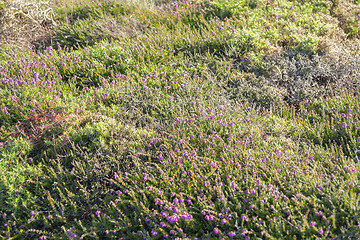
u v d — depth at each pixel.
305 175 3.30
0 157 3.81
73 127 4.17
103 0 7.75
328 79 5.05
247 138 3.79
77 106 4.44
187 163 3.57
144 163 3.66
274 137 3.97
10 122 4.34
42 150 4.01
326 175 3.25
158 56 5.61
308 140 3.94
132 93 4.76
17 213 3.31
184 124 4.14
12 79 4.88
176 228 3.01
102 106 4.52
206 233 3.11
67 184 3.66
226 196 3.26
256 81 5.11
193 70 5.35
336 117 4.16
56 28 6.99
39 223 3.30
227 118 4.22
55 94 4.79
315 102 4.59
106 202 3.40
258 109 4.50
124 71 5.40
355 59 5.08
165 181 3.37
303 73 5.13
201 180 3.37
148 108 4.64
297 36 5.62
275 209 2.94
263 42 5.61
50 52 5.76
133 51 5.71
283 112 4.60
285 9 6.45
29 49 6.24
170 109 4.45
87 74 5.31
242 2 6.55
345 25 6.27
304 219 2.69
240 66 5.51
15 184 3.48
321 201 2.99
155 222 3.09
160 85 4.98
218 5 6.64
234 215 3.05
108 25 6.70
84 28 6.72
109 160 3.75
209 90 4.86
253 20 6.20
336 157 3.55
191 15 7.01
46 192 3.51
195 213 3.09
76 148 3.97
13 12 7.16
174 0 7.82
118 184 3.40
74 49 6.51
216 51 5.77
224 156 3.66
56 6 7.68
